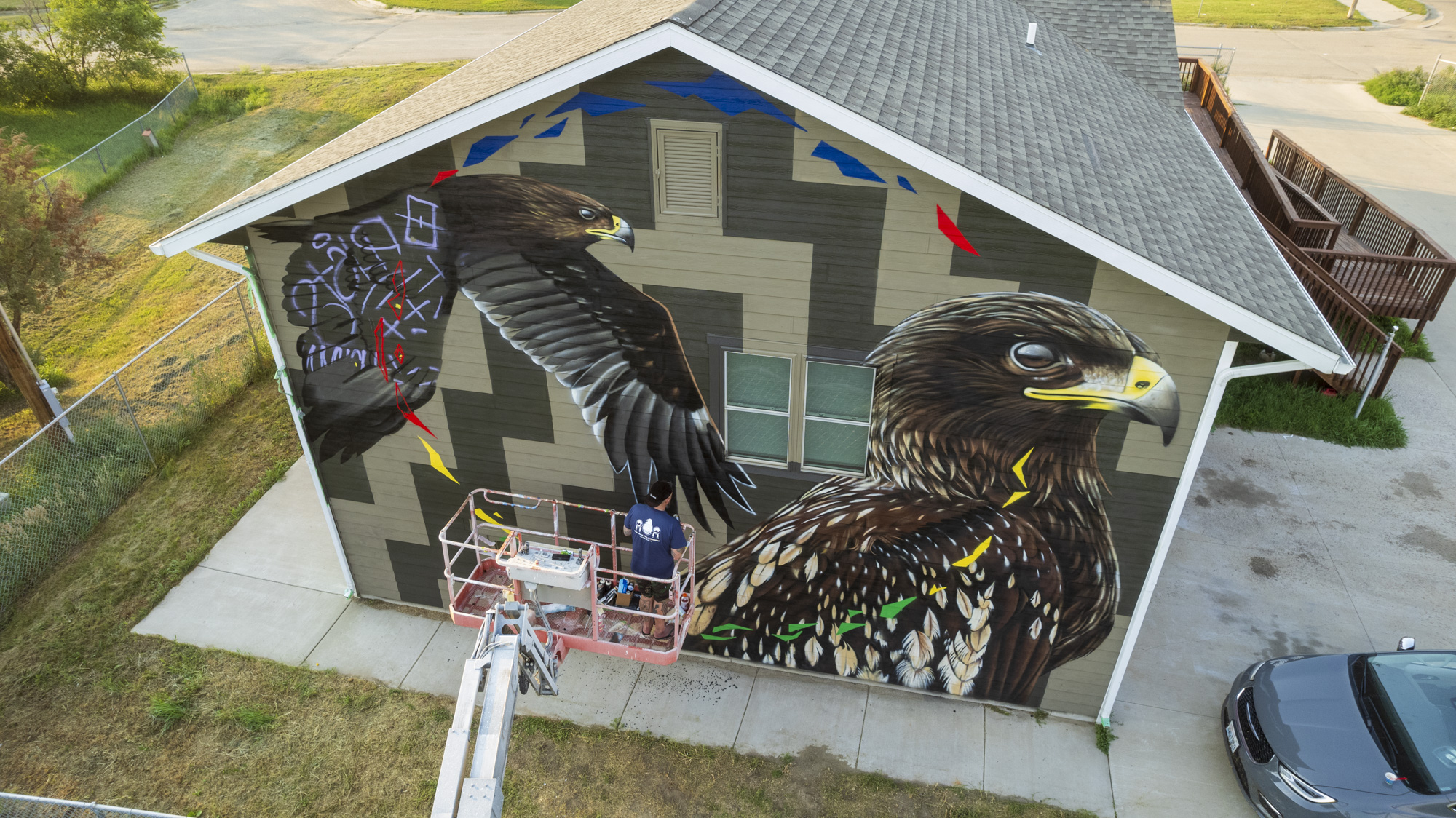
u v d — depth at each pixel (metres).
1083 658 7.86
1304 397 12.84
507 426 8.00
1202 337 6.00
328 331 7.83
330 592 9.87
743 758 7.94
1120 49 11.62
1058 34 11.63
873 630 8.27
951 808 7.50
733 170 6.09
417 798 7.68
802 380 7.04
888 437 7.15
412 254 7.16
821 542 7.86
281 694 8.62
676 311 6.94
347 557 9.48
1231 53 32.19
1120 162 7.43
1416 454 11.95
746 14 6.45
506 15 36.78
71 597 9.78
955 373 6.68
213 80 29.03
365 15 37.91
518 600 7.47
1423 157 22.45
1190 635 9.17
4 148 15.17
